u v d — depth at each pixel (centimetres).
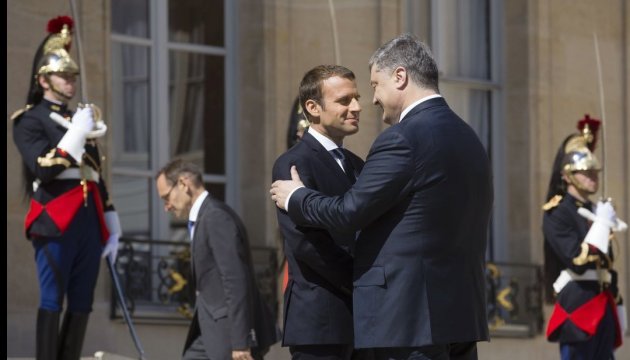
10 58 1394
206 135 1612
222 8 1630
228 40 1630
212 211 1120
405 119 820
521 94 1864
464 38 1855
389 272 805
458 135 818
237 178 1622
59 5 1427
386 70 831
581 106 1905
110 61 1470
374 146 810
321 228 866
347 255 870
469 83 1848
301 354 890
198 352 1142
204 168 1609
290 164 890
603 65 1933
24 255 1388
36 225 1118
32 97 1145
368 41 1686
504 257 1864
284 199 840
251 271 1133
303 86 910
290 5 1636
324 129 905
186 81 1603
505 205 1869
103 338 1433
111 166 1482
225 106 1623
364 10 1686
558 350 1852
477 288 823
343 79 903
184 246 1559
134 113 1564
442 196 804
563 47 1894
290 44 1633
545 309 1847
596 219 1394
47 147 1118
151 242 1488
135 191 1555
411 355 804
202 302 1124
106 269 1446
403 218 805
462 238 813
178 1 1603
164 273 1509
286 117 1625
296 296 889
